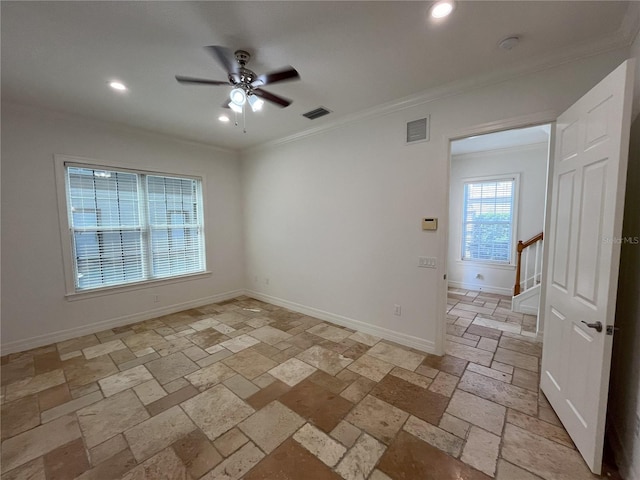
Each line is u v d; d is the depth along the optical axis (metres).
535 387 2.33
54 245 3.29
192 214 4.64
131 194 3.95
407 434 1.84
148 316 4.09
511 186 5.08
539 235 4.19
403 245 3.07
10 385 2.43
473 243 5.55
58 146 3.27
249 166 4.96
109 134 3.65
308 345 3.15
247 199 5.07
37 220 3.17
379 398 2.21
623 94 1.40
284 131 3.94
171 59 2.16
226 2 1.59
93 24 1.75
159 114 3.28
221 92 2.71
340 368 2.66
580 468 1.58
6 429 1.92
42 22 1.72
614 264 1.46
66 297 3.38
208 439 1.82
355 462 1.64
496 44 2.01
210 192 4.78
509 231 5.14
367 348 3.06
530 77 2.27
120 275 3.88
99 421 1.99
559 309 1.99
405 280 3.09
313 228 4.00
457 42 1.98
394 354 2.92
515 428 1.88
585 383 1.64
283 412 2.07
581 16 1.72
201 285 4.72
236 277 5.23
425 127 2.82
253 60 2.20
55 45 1.96
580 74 2.09
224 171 4.95
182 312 4.37
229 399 2.22
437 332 2.88
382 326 3.33
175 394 2.29
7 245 3.01
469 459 1.65
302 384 2.41
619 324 1.81
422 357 2.86
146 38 1.90
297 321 3.92
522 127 2.37
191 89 2.65
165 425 1.94
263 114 3.31
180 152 4.37
